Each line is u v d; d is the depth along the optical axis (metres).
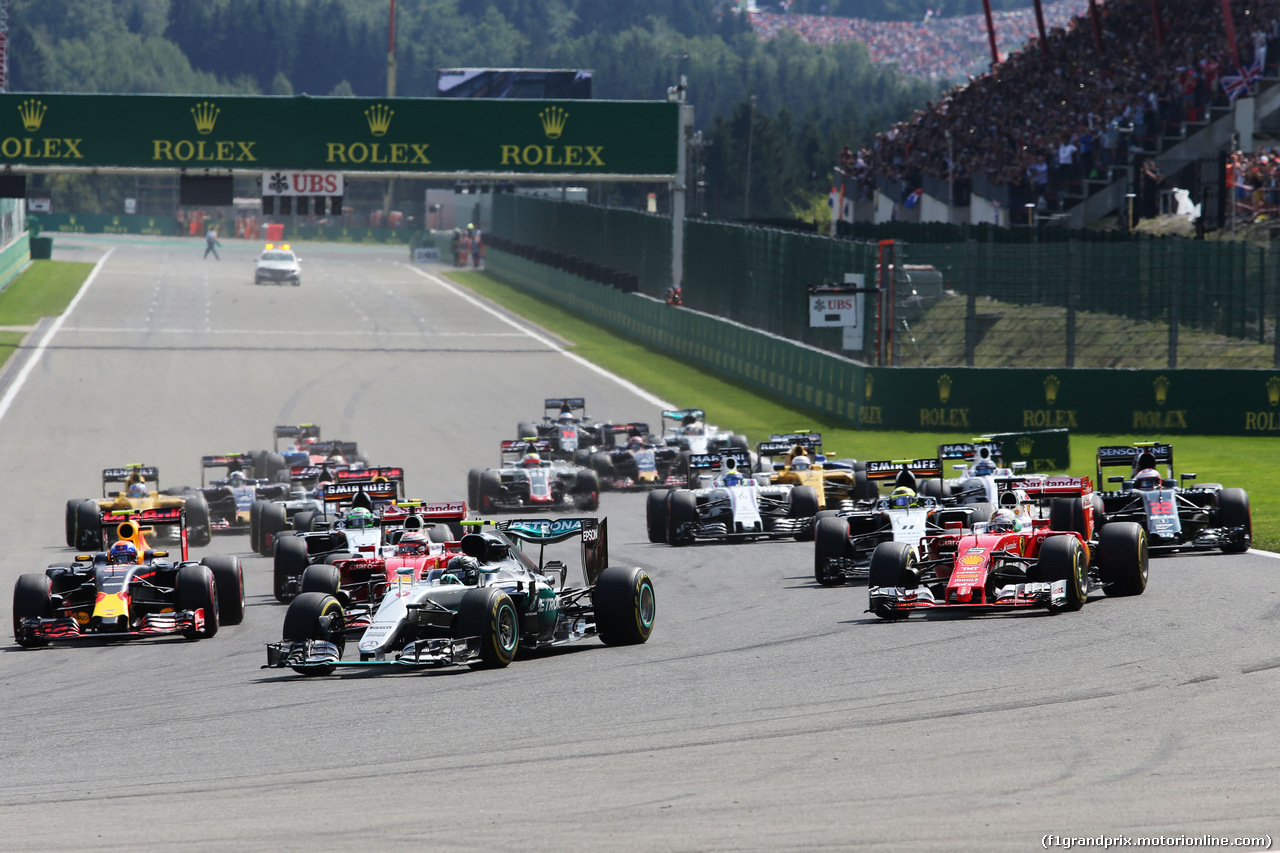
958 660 43.81
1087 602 53.75
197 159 181.75
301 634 45.41
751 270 178.00
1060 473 106.94
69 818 29.62
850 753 32.84
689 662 45.56
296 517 76.81
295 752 35.22
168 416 151.12
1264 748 31.67
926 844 25.47
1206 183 174.50
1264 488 95.19
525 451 107.00
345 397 164.50
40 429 142.75
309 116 183.50
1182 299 134.50
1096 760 31.27
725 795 29.48
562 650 49.06
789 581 65.50
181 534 58.81
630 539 85.50
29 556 84.56
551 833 26.97
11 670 49.72
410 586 46.72
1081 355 140.88
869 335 142.62
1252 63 196.25
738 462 89.31
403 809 29.30
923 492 81.44
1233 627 47.00
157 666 49.34
